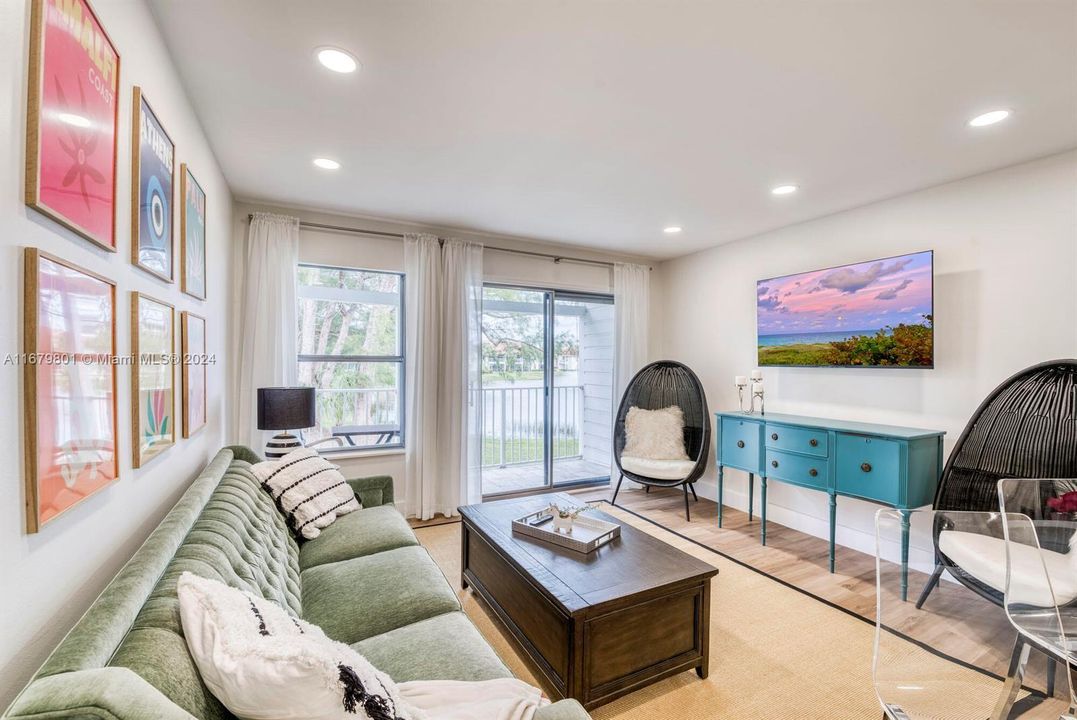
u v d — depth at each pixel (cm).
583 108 203
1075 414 210
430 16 148
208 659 80
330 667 75
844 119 210
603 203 324
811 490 350
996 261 261
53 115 85
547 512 252
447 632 148
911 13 144
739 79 181
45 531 83
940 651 137
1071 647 133
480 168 267
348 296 373
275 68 175
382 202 327
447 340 383
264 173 275
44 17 82
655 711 172
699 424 416
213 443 247
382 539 216
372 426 382
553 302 455
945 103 196
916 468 257
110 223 109
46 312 82
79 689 61
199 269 208
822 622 230
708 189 296
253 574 133
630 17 148
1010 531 153
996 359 259
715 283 444
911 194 299
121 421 117
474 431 396
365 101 198
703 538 341
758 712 172
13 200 74
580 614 158
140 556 102
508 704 110
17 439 76
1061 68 171
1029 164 250
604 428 504
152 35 143
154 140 143
